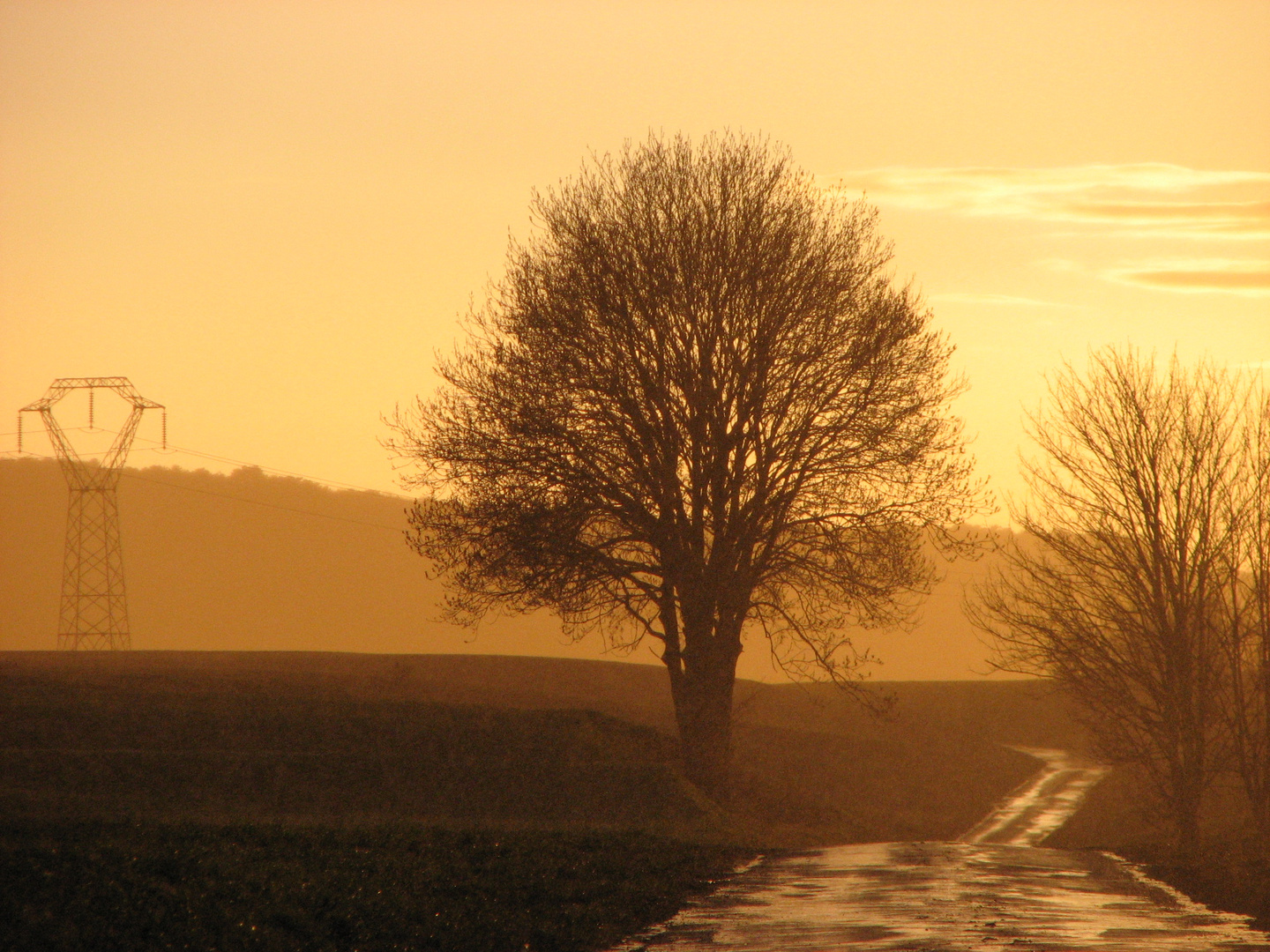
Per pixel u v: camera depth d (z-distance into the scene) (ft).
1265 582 306.76
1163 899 160.25
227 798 303.89
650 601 334.44
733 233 324.39
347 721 387.14
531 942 126.52
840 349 318.65
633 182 331.98
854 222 333.21
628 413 315.58
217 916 120.26
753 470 322.55
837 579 317.42
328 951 117.39
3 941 102.73
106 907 116.26
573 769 337.11
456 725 385.91
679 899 154.61
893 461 316.19
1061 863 205.98
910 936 127.95
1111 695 323.57
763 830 312.91
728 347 321.93
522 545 309.83
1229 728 305.12
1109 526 328.90
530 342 320.09
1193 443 321.73
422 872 156.66
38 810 264.72
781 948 121.29
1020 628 336.90
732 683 332.60
